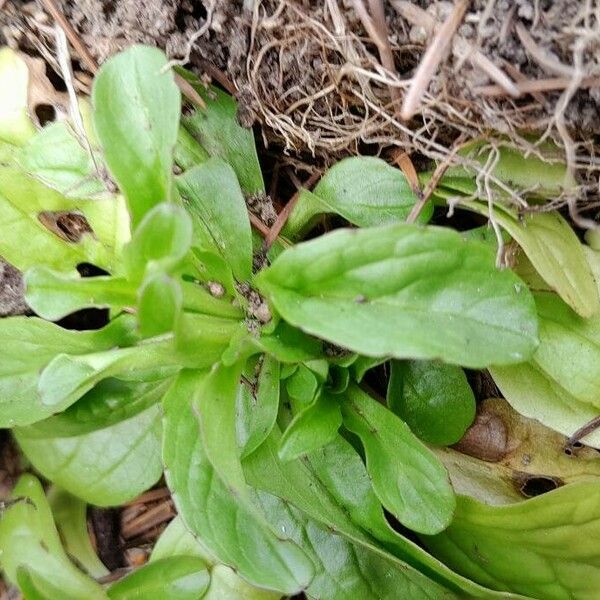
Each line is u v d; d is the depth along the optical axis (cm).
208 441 7
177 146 9
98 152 9
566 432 9
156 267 7
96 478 10
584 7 8
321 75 9
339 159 10
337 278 7
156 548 10
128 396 10
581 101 8
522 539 9
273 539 8
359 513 9
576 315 9
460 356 7
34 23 10
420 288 7
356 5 8
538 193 9
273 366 9
